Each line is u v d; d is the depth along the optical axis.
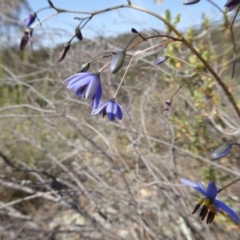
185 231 0.22
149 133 0.25
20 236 0.25
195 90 0.22
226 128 0.24
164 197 0.23
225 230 0.21
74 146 0.25
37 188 0.31
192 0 0.11
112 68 0.09
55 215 0.29
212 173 0.22
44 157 0.31
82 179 0.28
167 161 0.25
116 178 0.26
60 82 0.28
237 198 0.23
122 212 0.24
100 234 0.26
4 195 0.31
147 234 0.23
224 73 0.29
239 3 0.09
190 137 0.22
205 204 0.11
